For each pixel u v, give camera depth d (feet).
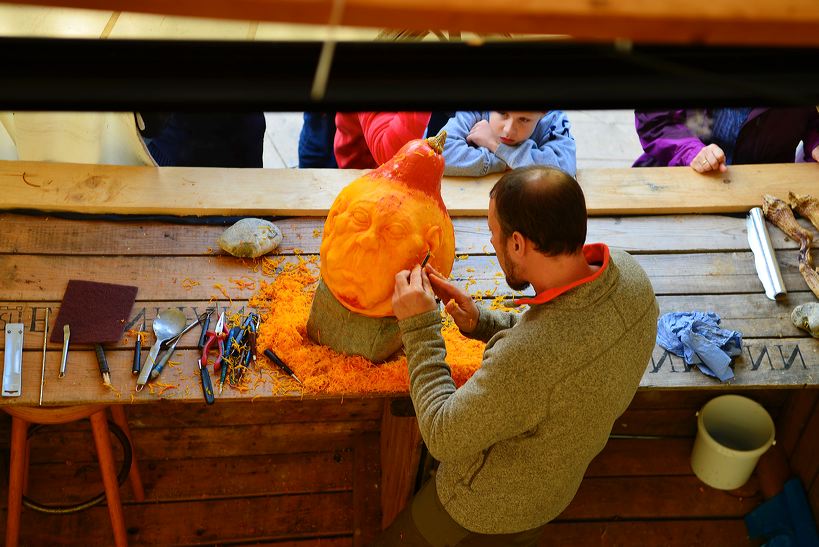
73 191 8.07
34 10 6.70
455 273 8.06
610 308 5.09
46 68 2.19
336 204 6.42
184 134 9.50
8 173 8.09
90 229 7.91
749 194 8.95
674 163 9.74
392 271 6.16
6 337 7.05
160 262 7.78
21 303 7.31
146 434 9.73
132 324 7.30
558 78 2.28
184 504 9.73
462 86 2.29
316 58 2.23
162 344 7.18
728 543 9.92
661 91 2.32
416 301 5.72
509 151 8.73
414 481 8.15
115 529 8.51
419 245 6.14
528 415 5.19
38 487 9.53
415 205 6.15
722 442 10.22
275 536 9.68
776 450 10.23
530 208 4.89
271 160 13.12
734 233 8.70
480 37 2.23
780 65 2.27
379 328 6.81
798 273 8.38
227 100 2.29
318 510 9.88
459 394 5.30
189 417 9.67
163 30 6.91
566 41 2.23
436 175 6.26
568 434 5.39
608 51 2.22
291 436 10.08
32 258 7.62
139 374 6.97
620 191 8.86
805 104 2.35
